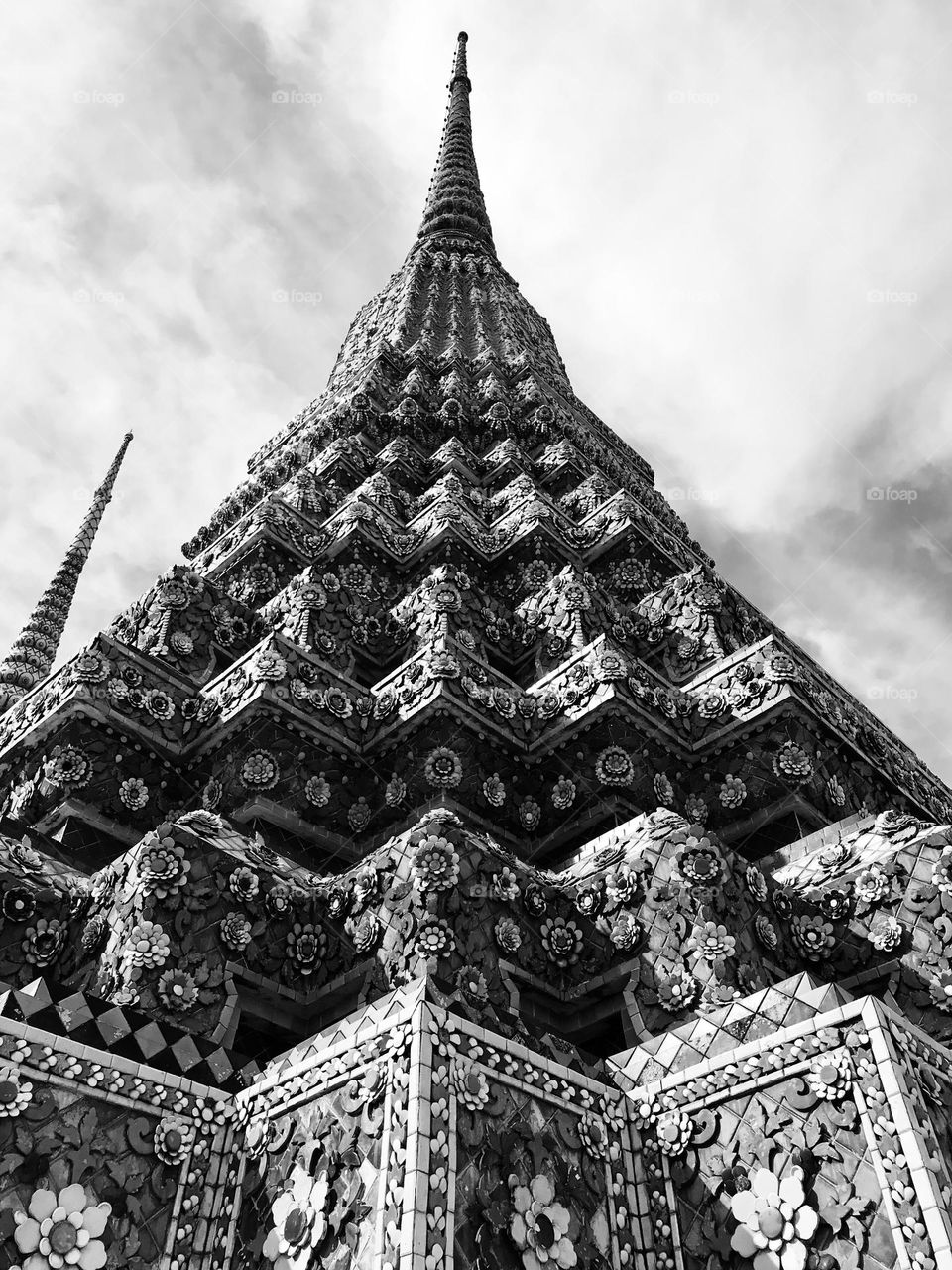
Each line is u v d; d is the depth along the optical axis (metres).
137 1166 8.38
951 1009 10.97
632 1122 9.35
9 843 12.36
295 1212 8.05
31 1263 7.55
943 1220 7.30
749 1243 8.18
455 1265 7.25
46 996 8.66
